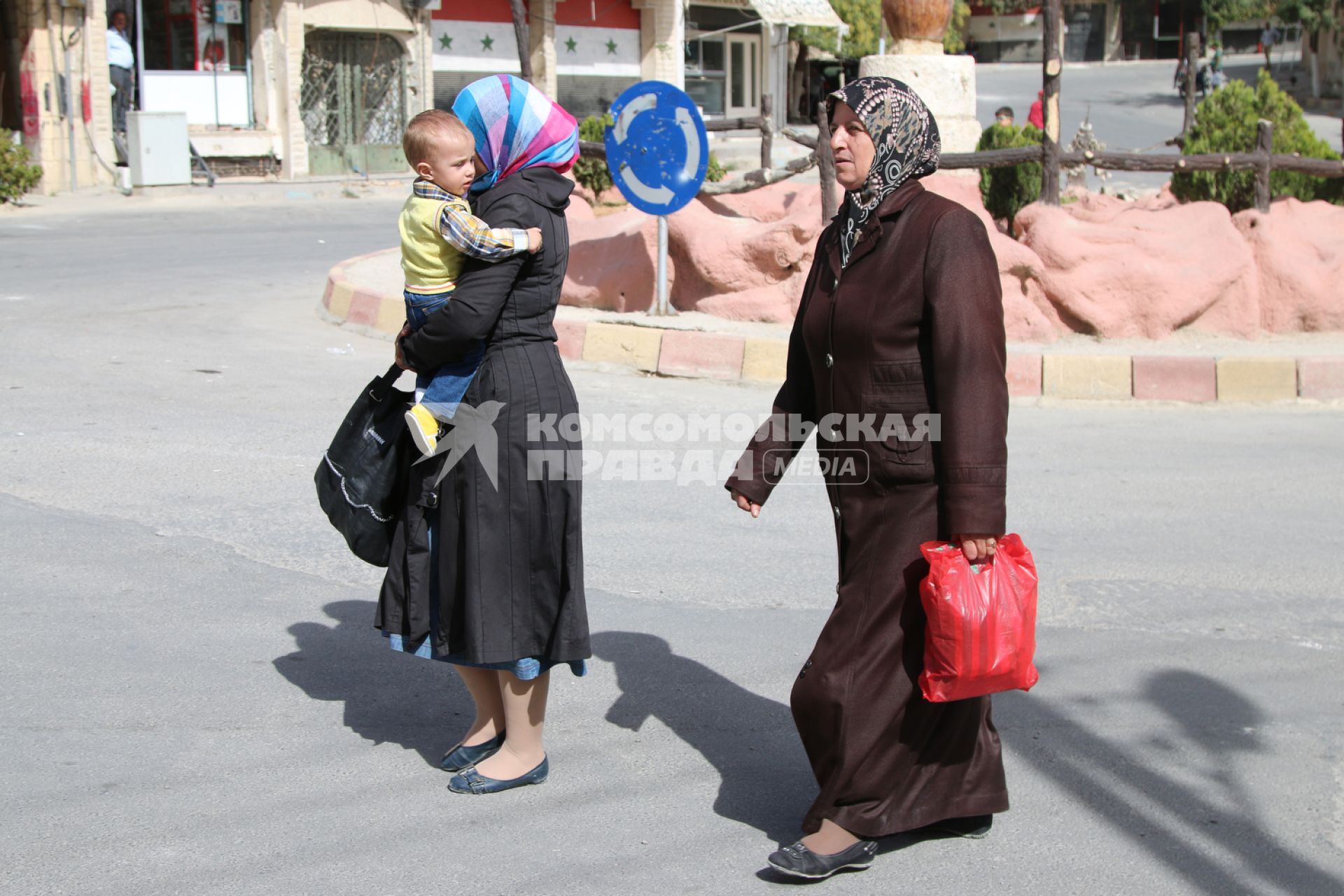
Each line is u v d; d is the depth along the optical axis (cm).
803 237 1011
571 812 353
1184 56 4350
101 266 1294
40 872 311
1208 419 859
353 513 361
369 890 310
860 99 312
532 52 2731
